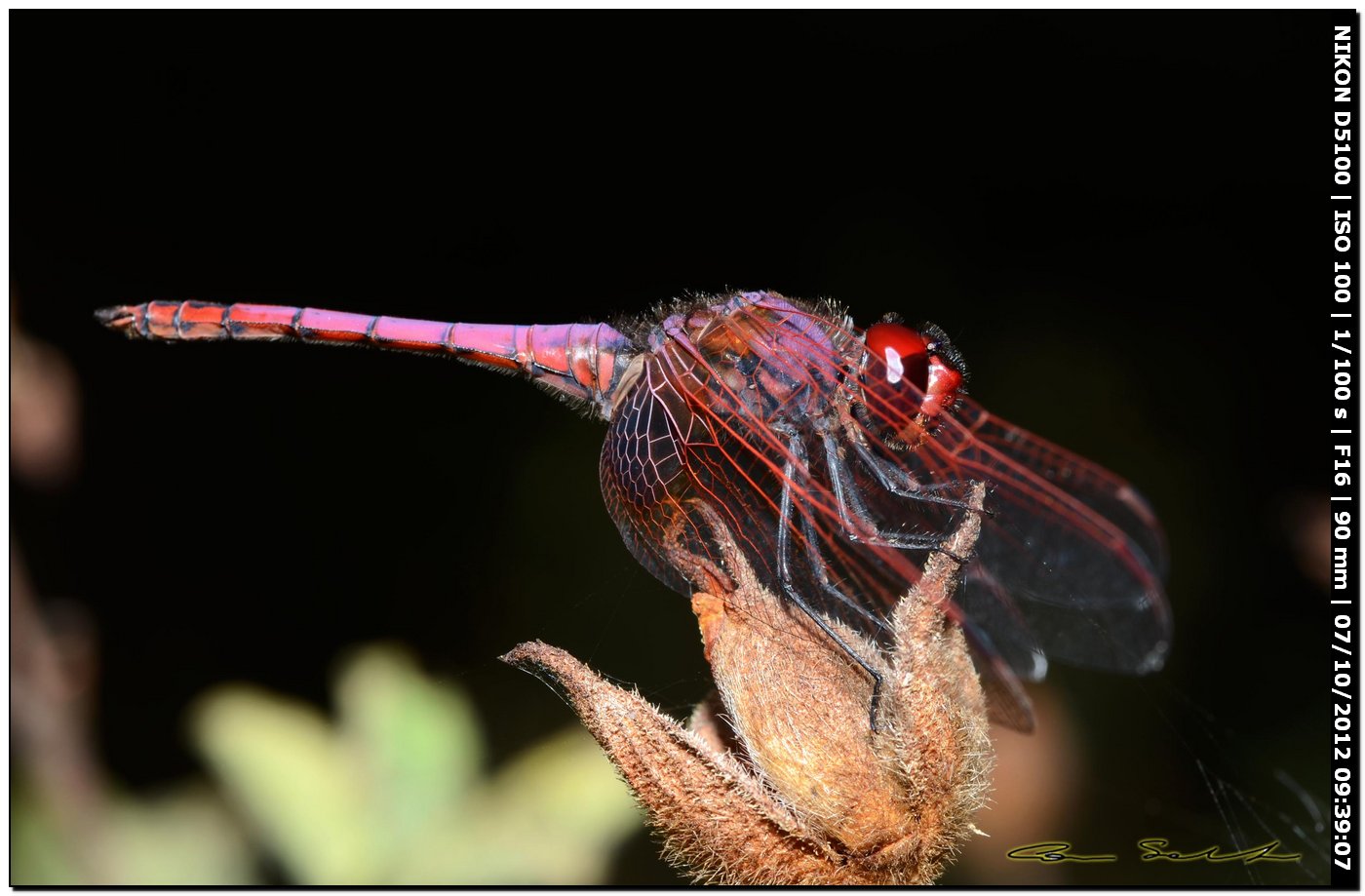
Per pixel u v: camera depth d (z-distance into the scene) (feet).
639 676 0.67
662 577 0.56
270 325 0.60
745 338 0.57
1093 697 0.67
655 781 0.53
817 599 0.56
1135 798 0.66
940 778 0.53
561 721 0.67
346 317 0.60
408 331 0.59
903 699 0.53
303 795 0.58
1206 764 0.66
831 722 0.53
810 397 0.57
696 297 0.58
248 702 0.59
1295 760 0.66
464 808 0.59
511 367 0.59
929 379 0.57
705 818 0.53
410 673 0.60
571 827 0.59
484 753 0.60
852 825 0.53
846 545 0.56
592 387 0.59
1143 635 0.58
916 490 0.57
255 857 0.60
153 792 0.61
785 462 0.56
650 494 0.56
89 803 0.58
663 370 0.57
